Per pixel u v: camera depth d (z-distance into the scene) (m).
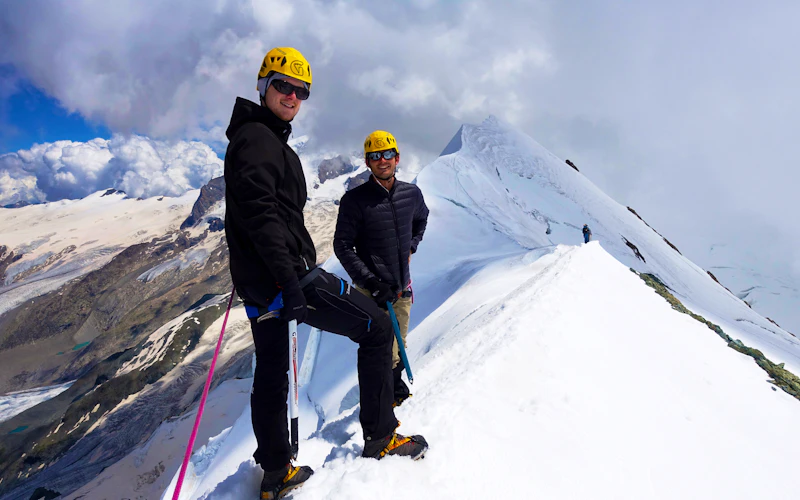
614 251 47.00
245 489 2.96
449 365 5.51
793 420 5.96
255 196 2.21
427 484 2.85
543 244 36.47
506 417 3.89
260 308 2.57
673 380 6.06
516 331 5.93
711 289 50.38
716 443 4.73
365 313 2.82
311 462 3.61
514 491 3.01
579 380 4.93
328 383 14.79
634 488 3.52
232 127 2.49
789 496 4.18
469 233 34.88
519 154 64.56
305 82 2.51
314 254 2.72
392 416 3.04
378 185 4.55
